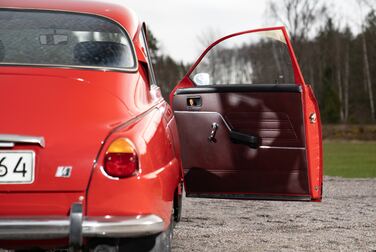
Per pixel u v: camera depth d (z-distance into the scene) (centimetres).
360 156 1938
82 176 284
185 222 580
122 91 322
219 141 438
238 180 437
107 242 304
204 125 441
